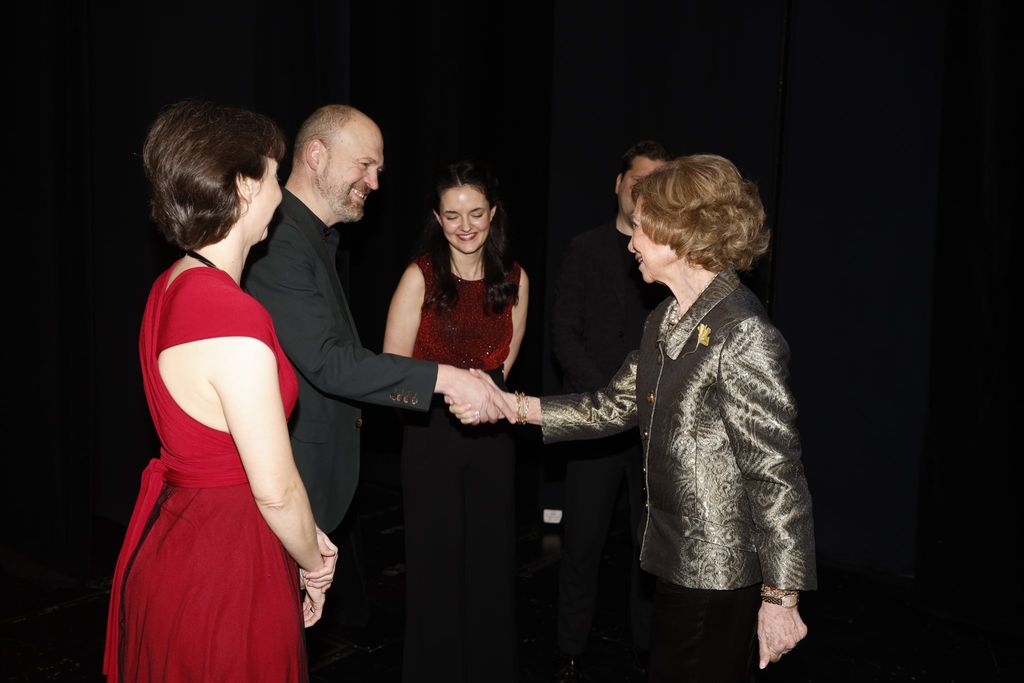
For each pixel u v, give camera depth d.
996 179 2.96
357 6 4.04
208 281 1.38
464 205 2.27
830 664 2.81
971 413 3.08
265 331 1.37
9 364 3.38
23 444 3.38
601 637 2.97
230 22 3.27
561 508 3.95
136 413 3.68
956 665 2.83
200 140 1.38
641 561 1.65
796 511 1.46
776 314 3.56
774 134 3.48
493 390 2.03
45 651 2.78
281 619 1.46
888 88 3.25
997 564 3.06
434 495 2.36
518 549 3.73
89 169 3.11
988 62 2.94
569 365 2.67
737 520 1.52
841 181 3.37
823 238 3.44
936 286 3.12
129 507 3.79
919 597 3.20
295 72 3.30
